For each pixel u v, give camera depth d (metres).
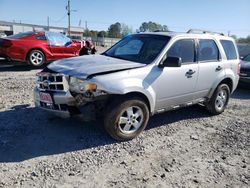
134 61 5.45
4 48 11.11
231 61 6.98
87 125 5.63
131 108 5.02
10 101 6.90
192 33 6.22
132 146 4.95
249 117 7.05
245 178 4.19
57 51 12.37
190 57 5.98
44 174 3.93
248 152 5.03
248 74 9.95
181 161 4.55
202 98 6.46
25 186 3.65
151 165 4.36
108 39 65.50
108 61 5.30
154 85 5.24
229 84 7.11
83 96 4.64
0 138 4.89
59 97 4.73
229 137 5.66
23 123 5.56
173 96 5.69
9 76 10.04
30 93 7.73
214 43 6.61
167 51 5.52
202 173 4.24
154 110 5.47
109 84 4.66
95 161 4.36
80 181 3.82
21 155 4.40
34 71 11.45
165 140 5.30
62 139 5.01
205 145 5.22
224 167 4.46
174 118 6.55
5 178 3.79
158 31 6.48
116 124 4.88
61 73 4.76
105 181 3.86
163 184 3.88
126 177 3.98
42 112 6.17
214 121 6.57
